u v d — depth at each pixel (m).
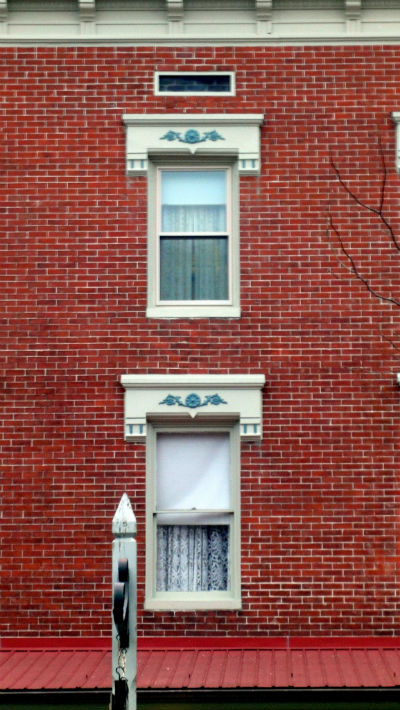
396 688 12.58
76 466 14.47
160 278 15.09
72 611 14.23
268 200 14.95
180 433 14.77
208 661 13.55
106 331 14.70
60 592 14.27
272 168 15.02
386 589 14.21
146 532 14.35
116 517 9.58
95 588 14.28
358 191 14.93
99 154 15.07
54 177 15.02
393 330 14.66
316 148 15.03
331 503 14.38
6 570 14.30
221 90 15.20
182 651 13.96
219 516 14.63
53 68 15.22
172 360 14.63
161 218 15.21
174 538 14.62
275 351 14.63
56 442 14.52
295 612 14.20
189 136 15.01
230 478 14.63
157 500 14.66
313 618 14.18
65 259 14.85
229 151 15.01
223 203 15.25
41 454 14.50
